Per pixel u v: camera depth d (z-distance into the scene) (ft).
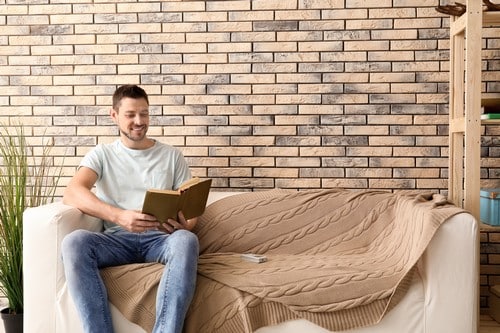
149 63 10.46
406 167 10.27
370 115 10.27
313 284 7.39
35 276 7.66
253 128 10.43
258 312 7.34
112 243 7.95
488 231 10.23
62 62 10.55
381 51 10.19
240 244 9.25
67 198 8.21
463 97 9.66
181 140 10.52
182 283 7.16
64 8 10.48
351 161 10.32
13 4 10.53
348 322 7.30
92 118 10.58
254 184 10.47
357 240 9.08
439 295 7.32
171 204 7.47
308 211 9.36
